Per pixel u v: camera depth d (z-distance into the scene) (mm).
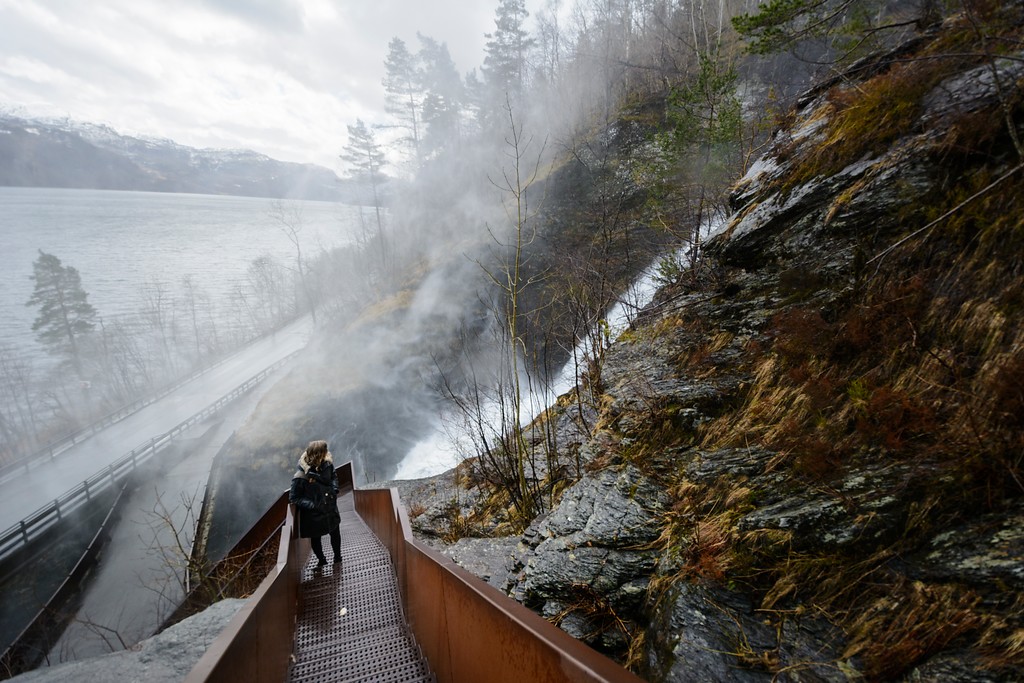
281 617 3203
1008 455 2490
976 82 4605
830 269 5070
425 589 3154
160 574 17031
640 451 4789
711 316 6375
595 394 7828
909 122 5180
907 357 3701
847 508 2793
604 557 3555
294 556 4707
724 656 2389
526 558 4348
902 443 3086
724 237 6887
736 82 19719
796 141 7027
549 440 7371
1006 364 2908
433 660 3014
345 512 11633
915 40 6145
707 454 4211
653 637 2822
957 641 2018
